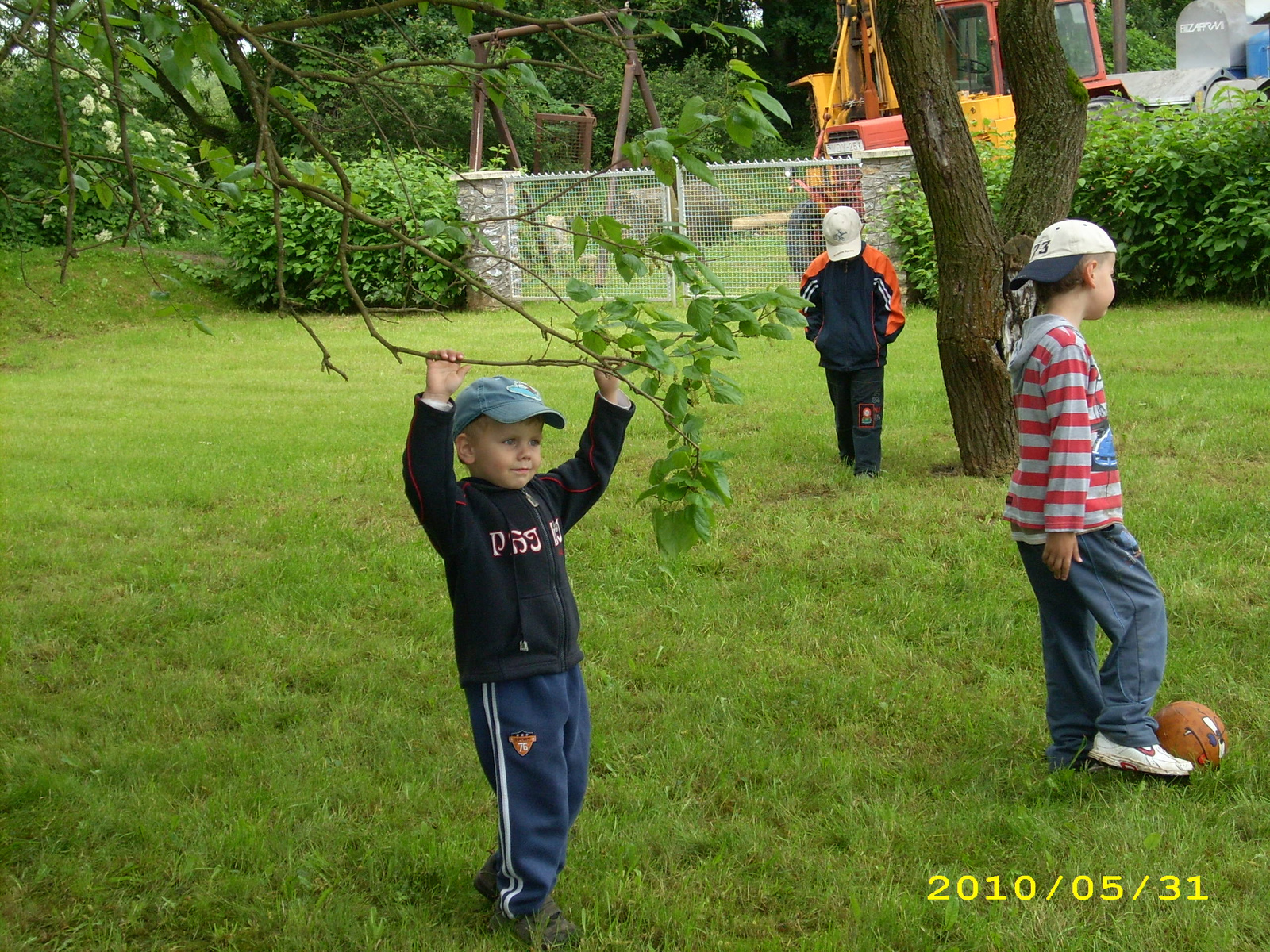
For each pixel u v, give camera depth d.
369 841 3.47
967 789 3.63
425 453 2.75
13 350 13.98
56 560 6.22
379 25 17.36
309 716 4.38
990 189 14.28
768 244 15.56
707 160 2.85
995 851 3.30
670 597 5.47
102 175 3.55
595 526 6.48
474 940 2.98
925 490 6.76
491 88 3.24
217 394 11.19
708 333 2.56
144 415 10.24
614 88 20.22
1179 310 13.11
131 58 3.09
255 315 16.70
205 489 7.59
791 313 2.58
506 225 16.48
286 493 7.52
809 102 20.66
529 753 2.85
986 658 4.64
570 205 16.31
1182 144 13.25
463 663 2.90
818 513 6.50
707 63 24.05
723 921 3.04
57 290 15.82
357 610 5.50
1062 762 3.68
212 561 6.23
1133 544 3.49
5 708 4.51
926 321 13.80
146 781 3.89
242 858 3.38
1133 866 3.15
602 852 3.35
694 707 4.32
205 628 5.32
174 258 17.89
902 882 3.18
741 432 8.61
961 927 2.94
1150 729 3.53
